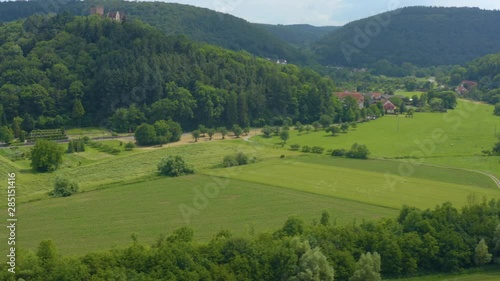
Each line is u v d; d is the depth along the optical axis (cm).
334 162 12975
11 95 17662
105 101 18600
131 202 9544
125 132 17638
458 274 6681
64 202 9494
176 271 5656
